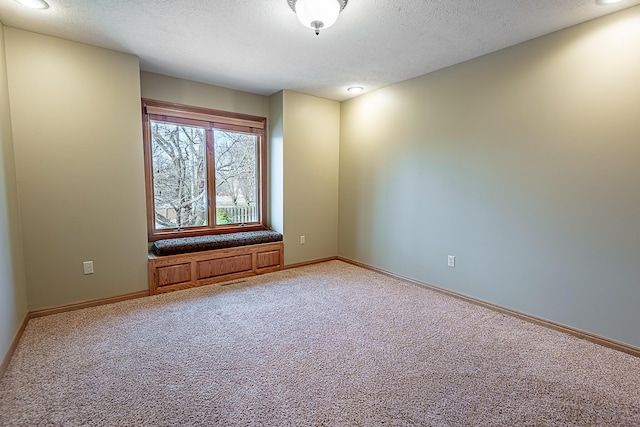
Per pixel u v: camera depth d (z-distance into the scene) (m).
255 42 2.66
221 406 1.62
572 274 2.41
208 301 3.06
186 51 2.86
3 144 2.19
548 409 1.62
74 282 2.79
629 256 2.15
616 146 2.17
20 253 2.46
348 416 1.56
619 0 1.98
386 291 3.38
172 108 3.55
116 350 2.15
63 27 2.42
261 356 2.10
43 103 2.56
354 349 2.20
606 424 1.53
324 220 4.57
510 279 2.78
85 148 2.76
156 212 3.61
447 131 3.20
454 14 2.18
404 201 3.70
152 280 3.18
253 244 3.89
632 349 2.14
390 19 2.26
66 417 1.54
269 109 4.32
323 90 4.04
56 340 2.27
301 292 3.34
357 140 4.31
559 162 2.44
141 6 2.12
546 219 2.53
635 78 2.07
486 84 2.86
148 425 1.49
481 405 1.65
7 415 1.54
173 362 2.02
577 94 2.32
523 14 2.17
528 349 2.21
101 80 2.80
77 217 2.77
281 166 4.12
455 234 3.19
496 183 2.83
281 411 1.59
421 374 1.91
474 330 2.49
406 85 3.60
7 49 2.40
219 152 4.02
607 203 2.22
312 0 1.86
